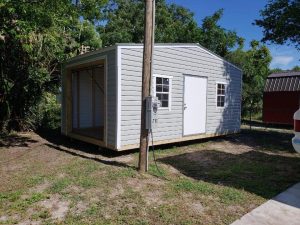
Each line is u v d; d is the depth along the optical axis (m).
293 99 15.52
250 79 20.52
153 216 3.78
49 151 7.86
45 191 4.63
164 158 7.16
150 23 5.36
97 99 11.52
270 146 9.27
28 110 11.32
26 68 10.95
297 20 9.63
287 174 5.83
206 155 7.66
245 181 5.32
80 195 4.45
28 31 7.98
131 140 7.46
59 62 11.38
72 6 8.84
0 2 7.07
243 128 14.77
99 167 5.99
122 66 7.16
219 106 10.42
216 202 4.27
